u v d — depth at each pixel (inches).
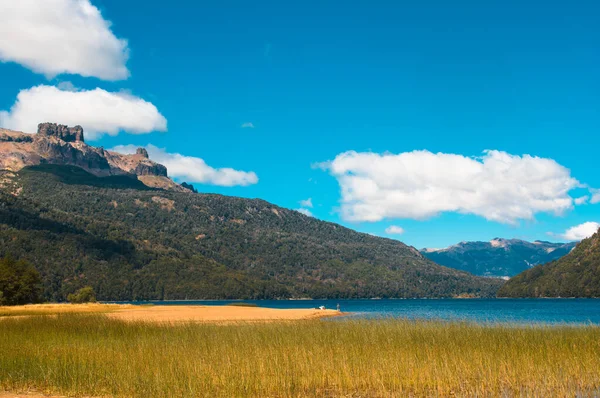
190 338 1094.4
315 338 1085.1
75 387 670.5
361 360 833.5
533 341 1028.5
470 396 674.8
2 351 896.9
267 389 692.7
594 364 836.0
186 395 623.2
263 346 968.3
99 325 1295.5
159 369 740.7
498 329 1206.3
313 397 668.7
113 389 661.3
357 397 668.1
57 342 1031.6
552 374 768.3
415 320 1411.2
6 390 674.8
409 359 833.5
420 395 680.4
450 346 969.5
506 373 785.6
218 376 722.8
